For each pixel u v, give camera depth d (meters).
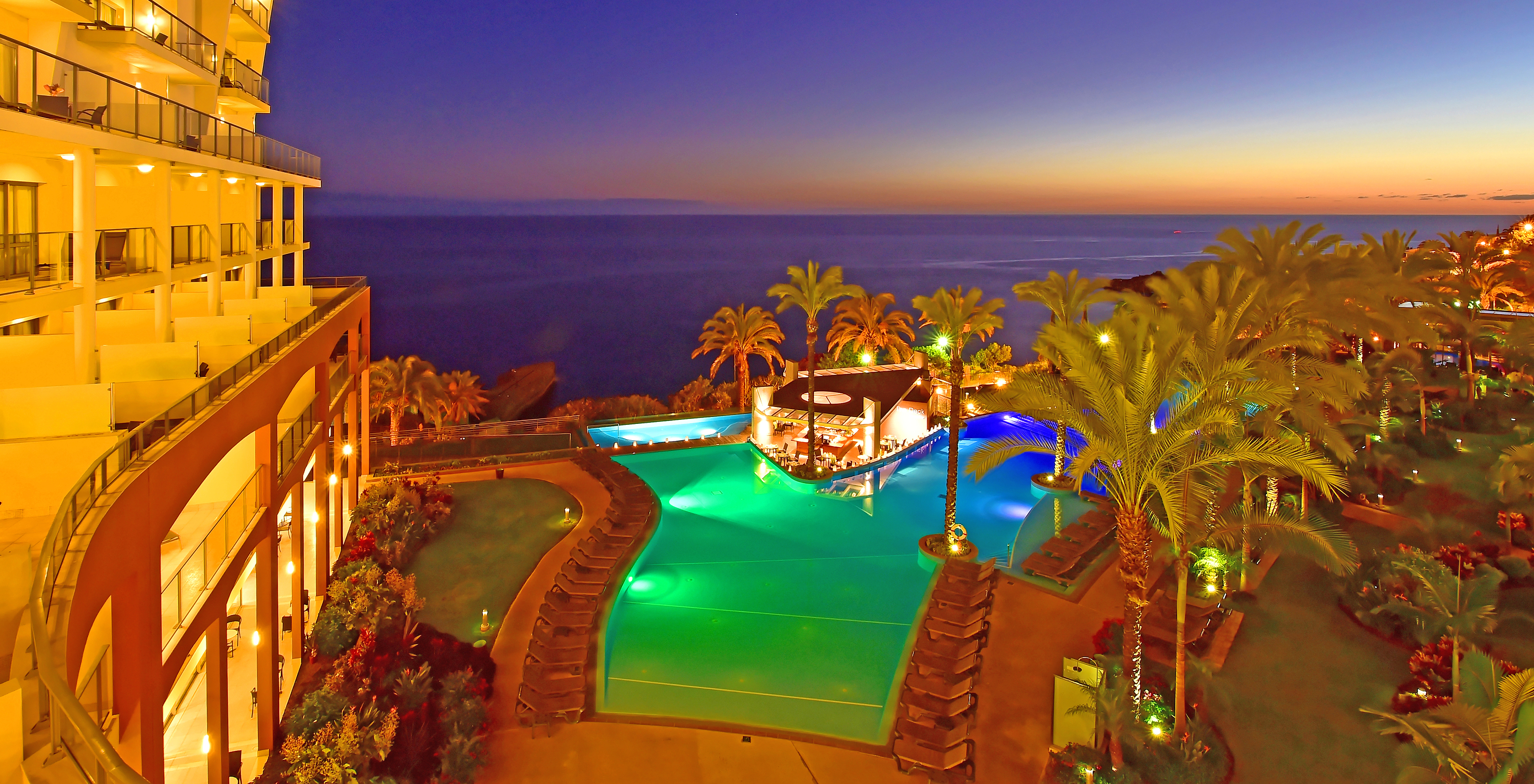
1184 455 16.95
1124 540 17.25
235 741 17.62
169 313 18.58
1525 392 38.47
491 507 32.12
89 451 13.34
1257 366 20.44
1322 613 22.83
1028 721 18.70
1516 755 11.65
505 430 43.88
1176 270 24.62
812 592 26.00
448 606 24.25
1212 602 22.47
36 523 12.74
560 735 18.14
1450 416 36.59
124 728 11.25
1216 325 19.20
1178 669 17.14
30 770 7.79
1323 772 16.77
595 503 33.31
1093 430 17.22
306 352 22.11
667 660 21.64
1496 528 26.62
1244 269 27.98
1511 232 61.59
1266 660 20.70
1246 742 17.72
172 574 15.47
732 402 55.72
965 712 18.86
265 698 17.58
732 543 30.12
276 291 26.78
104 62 19.86
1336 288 25.73
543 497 33.50
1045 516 32.81
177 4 23.23
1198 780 16.12
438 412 43.59
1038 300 36.75
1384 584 22.34
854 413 39.81
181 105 18.34
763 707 19.53
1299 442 15.97
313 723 16.95
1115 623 22.02
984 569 26.23
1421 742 12.83
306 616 22.66
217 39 25.20
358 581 23.39
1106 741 17.00
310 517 28.95
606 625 23.02
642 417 47.47
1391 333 27.83
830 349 58.66
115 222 24.86
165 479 12.55
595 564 26.59
